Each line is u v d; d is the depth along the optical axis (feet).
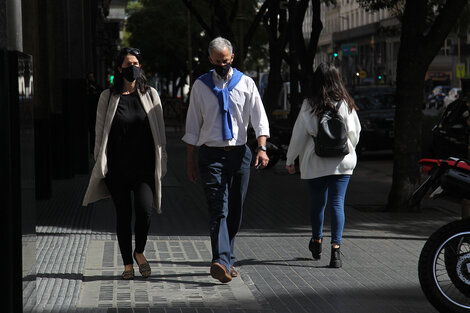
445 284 24.23
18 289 19.71
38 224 40.68
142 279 28.27
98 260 31.50
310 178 30.91
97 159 27.53
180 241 36.27
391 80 359.25
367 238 37.63
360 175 72.59
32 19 35.99
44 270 29.37
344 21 426.92
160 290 26.63
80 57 67.62
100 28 140.77
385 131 85.51
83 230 38.86
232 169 27.37
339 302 25.34
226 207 27.32
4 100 19.25
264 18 96.84
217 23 91.76
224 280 26.53
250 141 79.10
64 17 63.98
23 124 20.12
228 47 27.09
